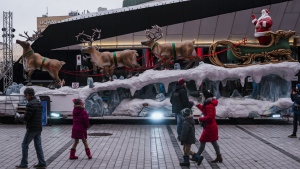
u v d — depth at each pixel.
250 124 17.64
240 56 17.69
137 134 14.20
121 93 17.81
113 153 10.44
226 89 20.91
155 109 17.22
